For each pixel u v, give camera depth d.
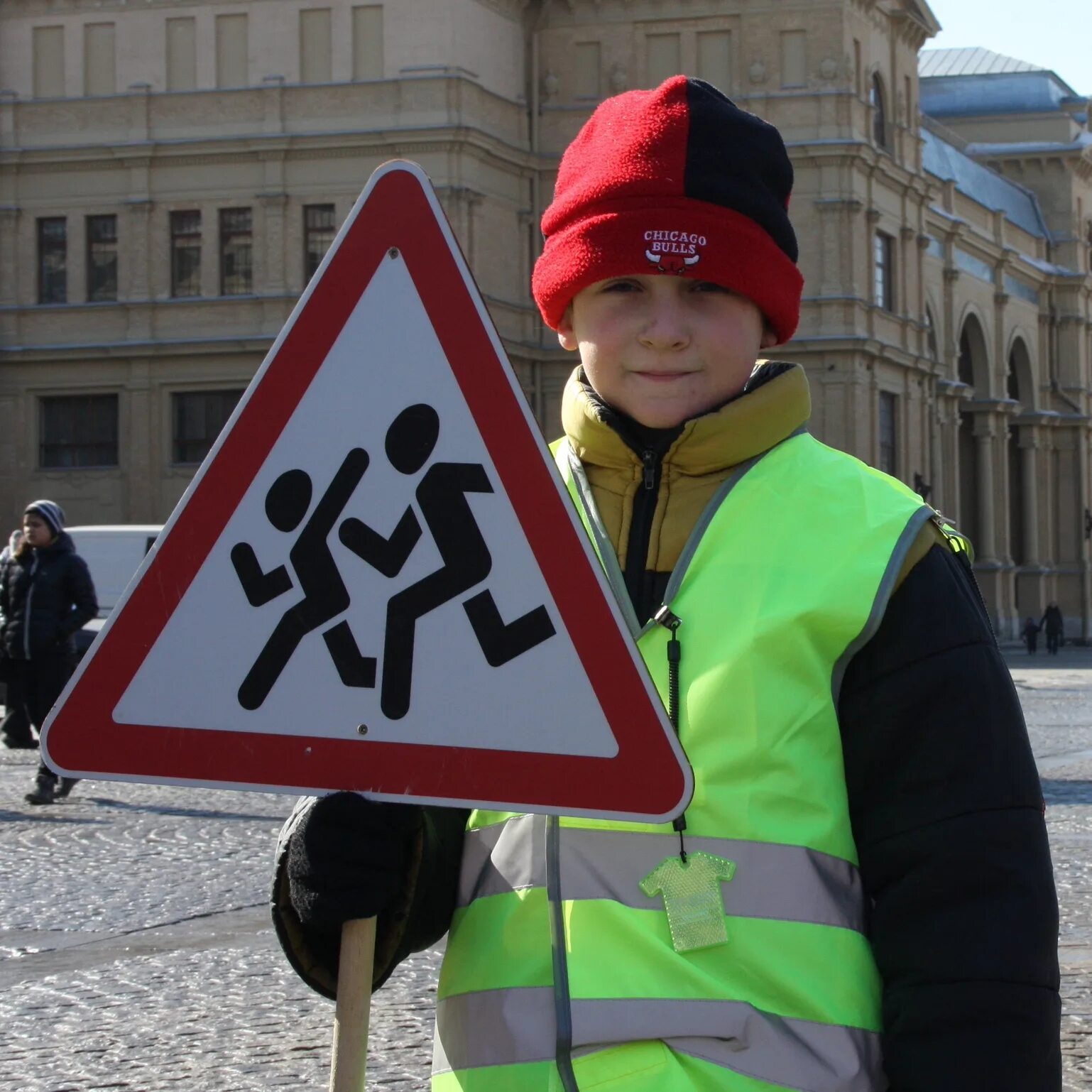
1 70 44.53
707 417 2.13
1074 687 32.91
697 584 2.08
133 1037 5.93
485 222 43.78
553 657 2.01
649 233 2.16
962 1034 1.91
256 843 10.66
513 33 45.38
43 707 13.21
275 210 43.34
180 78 43.84
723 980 1.95
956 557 2.12
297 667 2.08
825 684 2.03
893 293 50.16
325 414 2.11
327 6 43.25
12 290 44.56
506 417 2.05
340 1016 2.04
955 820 1.97
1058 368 70.06
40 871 9.58
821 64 46.06
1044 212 70.69
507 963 2.03
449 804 2.03
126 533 25.20
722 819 1.99
